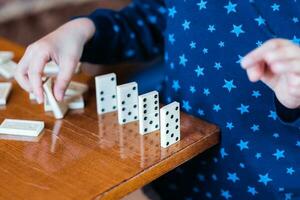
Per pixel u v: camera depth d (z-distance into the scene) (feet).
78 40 2.40
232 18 2.25
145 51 2.82
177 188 2.66
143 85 2.89
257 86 2.22
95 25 2.54
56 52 2.30
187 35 2.38
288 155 2.27
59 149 2.00
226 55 2.27
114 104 2.28
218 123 2.35
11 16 6.28
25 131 2.09
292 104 1.86
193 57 2.38
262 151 2.30
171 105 2.00
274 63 1.65
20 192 1.75
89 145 2.03
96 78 2.21
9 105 2.33
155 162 1.93
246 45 2.23
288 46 1.67
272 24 2.19
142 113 2.08
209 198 2.55
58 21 6.31
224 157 2.39
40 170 1.86
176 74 2.49
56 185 1.79
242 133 2.31
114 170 1.87
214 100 2.35
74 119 2.23
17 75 2.30
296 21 2.17
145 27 2.78
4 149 2.00
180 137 2.11
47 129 2.15
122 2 6.64
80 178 1.82
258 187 2.36
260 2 2.19
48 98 2.23
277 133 2.26
